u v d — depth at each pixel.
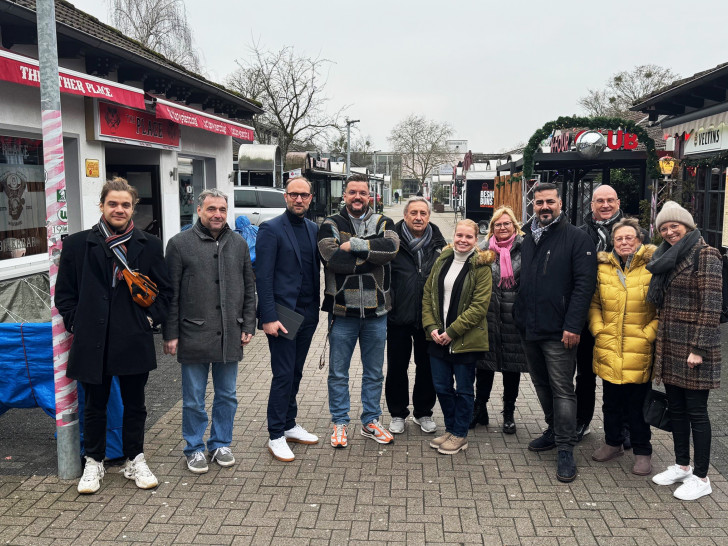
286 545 3.31
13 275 6.72
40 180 7.34
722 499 3.80
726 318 3.79
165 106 8.48
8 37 6.20
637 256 4.04
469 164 28.27
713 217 10.67
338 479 4.08
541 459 4.41
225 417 4.32
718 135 10.07
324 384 6.08
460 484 4.02
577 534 3.42
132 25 23.55
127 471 4.04
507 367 4.68
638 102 12.05
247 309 4.31
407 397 4.96
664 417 3.96
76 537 3.37
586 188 19.22
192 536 3.39
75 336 3.79
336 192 30.53
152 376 6.29
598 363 4.18
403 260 4.71
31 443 4.61
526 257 4.27
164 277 3.98
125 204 3.82
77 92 6.27
